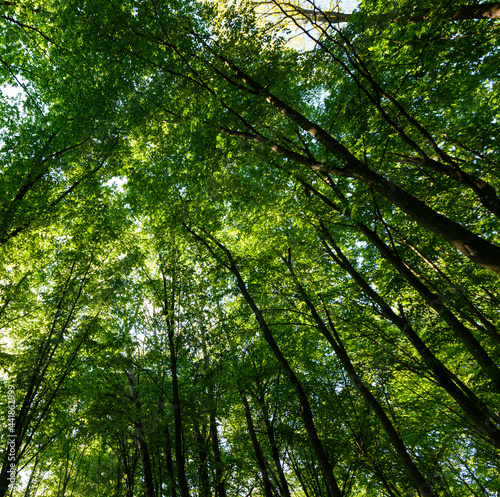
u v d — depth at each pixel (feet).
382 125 22.58
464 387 24.72
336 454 40.09
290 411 41.96
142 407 40.09
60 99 35.06
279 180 26.71
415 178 27.25
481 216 28.71
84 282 35.14
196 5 25.95
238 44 24.20
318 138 19.48
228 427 51.93
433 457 38.24
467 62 22.36
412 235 28.63
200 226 34.88
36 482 55.88
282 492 36.11
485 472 38.45
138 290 39.34
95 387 36.04
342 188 23.52
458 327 21.90
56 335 32.53
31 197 31.42
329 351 42.42
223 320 36.81
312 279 35.04
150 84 25.16
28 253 34.40
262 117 23.43
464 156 27.53
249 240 39.70
